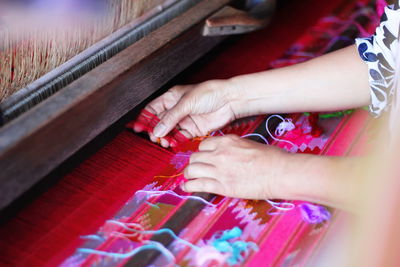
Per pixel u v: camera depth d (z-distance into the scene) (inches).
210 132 48.8
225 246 39.2
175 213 41.3
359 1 73.9
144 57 44.2
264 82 46.6
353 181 37.6
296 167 39.6
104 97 40.8
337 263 38.4
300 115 52.2
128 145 47.7
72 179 44.1
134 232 40.4
